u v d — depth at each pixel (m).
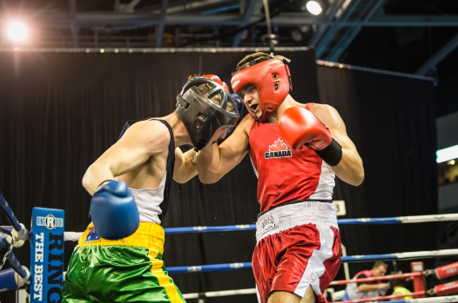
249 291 3.72
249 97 2.21
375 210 6.82
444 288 4.05
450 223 10.48
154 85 6.11
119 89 6.07
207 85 1.83
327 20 7.25
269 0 6.97
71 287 1.70
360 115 7.14
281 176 2.15
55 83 5.99
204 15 7.13
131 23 7.01
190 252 5.84
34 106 5.91
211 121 1.79
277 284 1.90
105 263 1.64
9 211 2.00
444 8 7.92
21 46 7.39
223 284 5.83
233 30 7.42
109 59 6.13
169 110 6.06
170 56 6.19
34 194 5.71
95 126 5.95
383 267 5.00
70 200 5.73
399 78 7.58
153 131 1.71
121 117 6.00
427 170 7.33
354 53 9.20
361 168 2.09
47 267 2.21
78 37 7.49
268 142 2.21
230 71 6.20
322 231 2.05
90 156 5.87
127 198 1.34
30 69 5.97
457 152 10.02
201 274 5.83
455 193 10.40
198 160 2.19
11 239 2.30
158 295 1.64
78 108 5.97
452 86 10.04
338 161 1.95
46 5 6.59
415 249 6.87
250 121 2.38
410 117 7.49
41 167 5.78
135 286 1.63
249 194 6.07
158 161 1.74
